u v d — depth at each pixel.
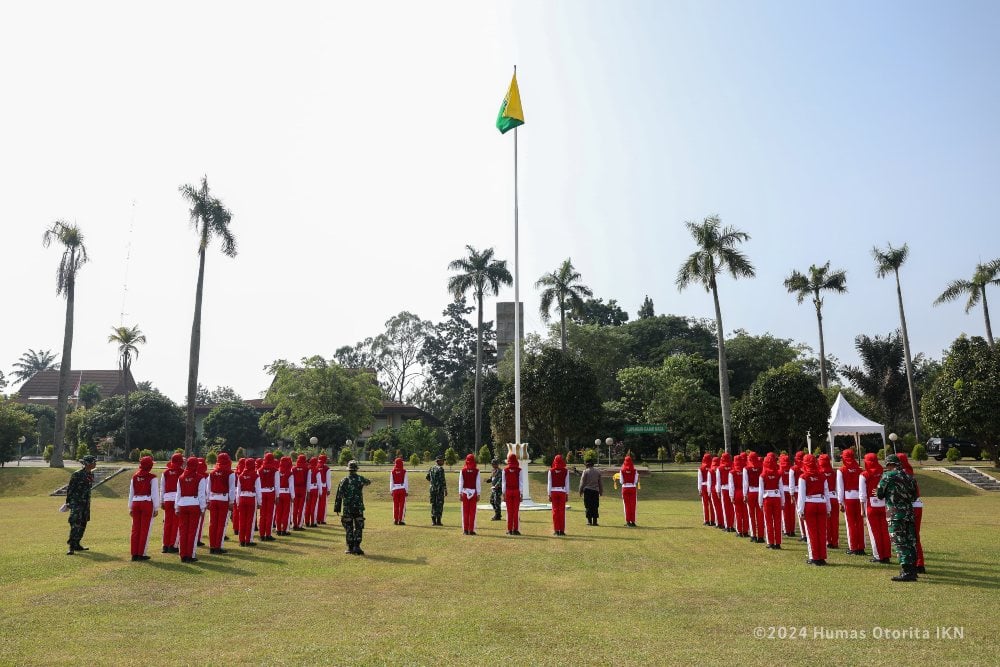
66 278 40.16
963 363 36.03
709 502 17.97
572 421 37.19
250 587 9.40
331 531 16.62
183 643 6.66
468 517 15.80
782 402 38.84
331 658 6.18
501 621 7.51
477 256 50.06
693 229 40.34
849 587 9.33
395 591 9.14
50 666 5.96
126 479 34.75
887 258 48.19
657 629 7.16
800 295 48.53
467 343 83.81
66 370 39.75
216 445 58.97
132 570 10.64
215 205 39.59
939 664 5.91
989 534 15.09
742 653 6.27
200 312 38.59
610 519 19.92
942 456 43.50
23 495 33.00
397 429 59.03
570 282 49.28
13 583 9.63
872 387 59.59
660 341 72.44
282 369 53.47
